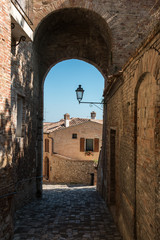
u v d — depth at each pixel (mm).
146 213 3156
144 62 3139
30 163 8297
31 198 8469
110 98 7512
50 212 6883
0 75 4215
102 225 5766
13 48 6137
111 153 7586
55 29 10102
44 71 10148
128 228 4227
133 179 3893
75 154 20641
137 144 3846
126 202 4484
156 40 2584
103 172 9305
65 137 20922
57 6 8258
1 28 4234
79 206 7691
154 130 2666
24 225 5676
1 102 4254
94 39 10320
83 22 9602
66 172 18938
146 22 8148
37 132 9484
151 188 2930
